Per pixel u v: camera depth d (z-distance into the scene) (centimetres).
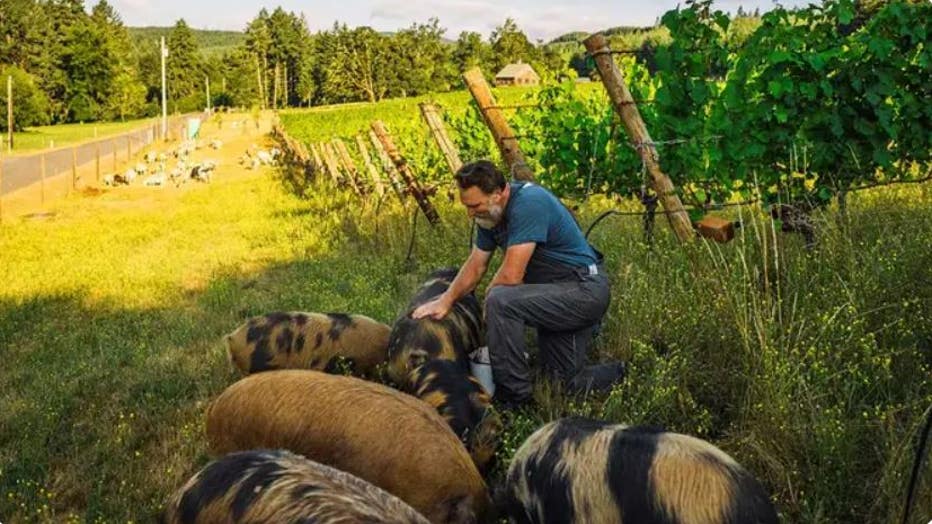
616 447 351
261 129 7331
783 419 433
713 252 648
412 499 391
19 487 503
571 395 542
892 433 403
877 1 740
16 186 2828
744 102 715
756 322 508
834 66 704
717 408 505
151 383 675
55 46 9462
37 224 1844
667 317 586
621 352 596
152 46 14175
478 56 12638
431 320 580
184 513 330
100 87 9669
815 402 446
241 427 448
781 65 704
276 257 1252
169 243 1491
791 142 713
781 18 707
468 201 539
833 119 711
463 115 1599
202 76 13462
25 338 880
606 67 671
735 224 718
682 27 691
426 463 391
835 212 712
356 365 620
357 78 12450
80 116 9525
